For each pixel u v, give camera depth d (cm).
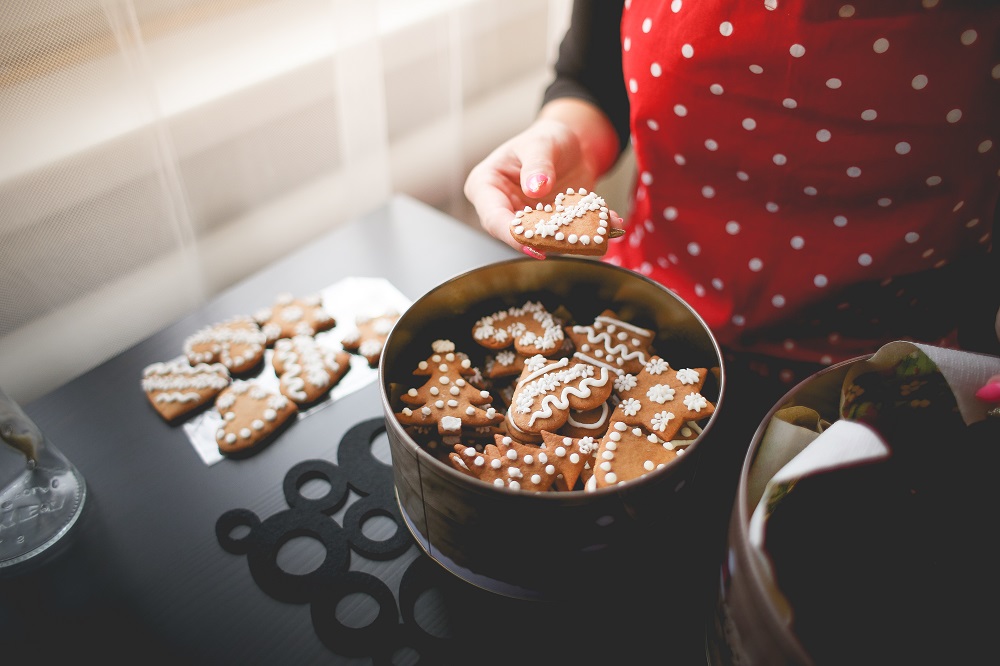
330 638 47
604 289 54
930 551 42
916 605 40
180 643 47
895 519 43
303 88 80
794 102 56
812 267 63
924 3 50
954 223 59
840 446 36
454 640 46
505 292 56
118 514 53
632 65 62
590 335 55
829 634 39
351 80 81
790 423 43
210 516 53
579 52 76
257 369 64
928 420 44
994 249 63
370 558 50
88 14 61
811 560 42
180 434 58
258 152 80
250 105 77
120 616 48
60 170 66
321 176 87
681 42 57
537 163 58
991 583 41
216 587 49
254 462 56
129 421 59
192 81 72
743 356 68
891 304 64
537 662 46
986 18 50
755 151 60
